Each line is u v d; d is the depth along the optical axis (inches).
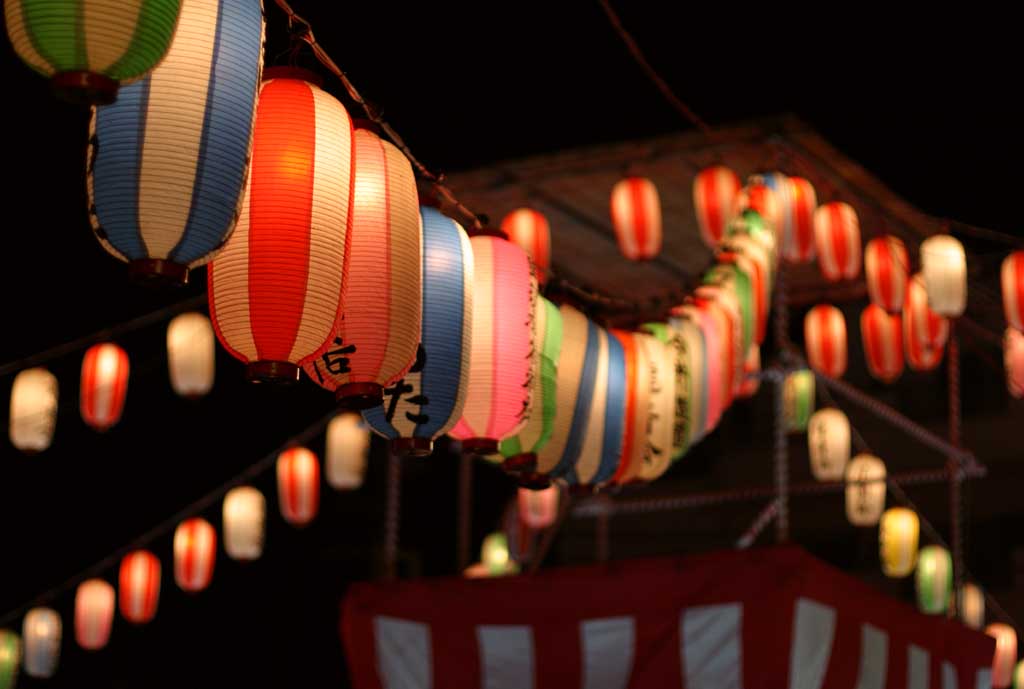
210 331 407.8
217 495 449.1
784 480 303.7
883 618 249.0
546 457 227.0
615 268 402.9
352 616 258.5
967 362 596.7
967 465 400.2
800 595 225.6
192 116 126.7
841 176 349.7
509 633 246.4
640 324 260.2
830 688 230.8
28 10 113.7
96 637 443.2
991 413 586.6
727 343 285.0
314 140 142.6
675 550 629.9
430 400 173.9
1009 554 589.6
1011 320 363.6
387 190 156.3
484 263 195.8
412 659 251.9
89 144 129.5
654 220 330.0
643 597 238.1
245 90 130.0
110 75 117.3
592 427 231.3
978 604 454.9
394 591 257.6
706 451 639.8
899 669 251.8
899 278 372.5
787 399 482.0
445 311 173.6
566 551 617.9
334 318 143.7
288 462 438.0
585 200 356.5
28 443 390.6
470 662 247.8
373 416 176.2
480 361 192.9
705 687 228.4
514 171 339.3
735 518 627.2
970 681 278.7
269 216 139.8
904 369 606.2
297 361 144.3
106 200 126.6
